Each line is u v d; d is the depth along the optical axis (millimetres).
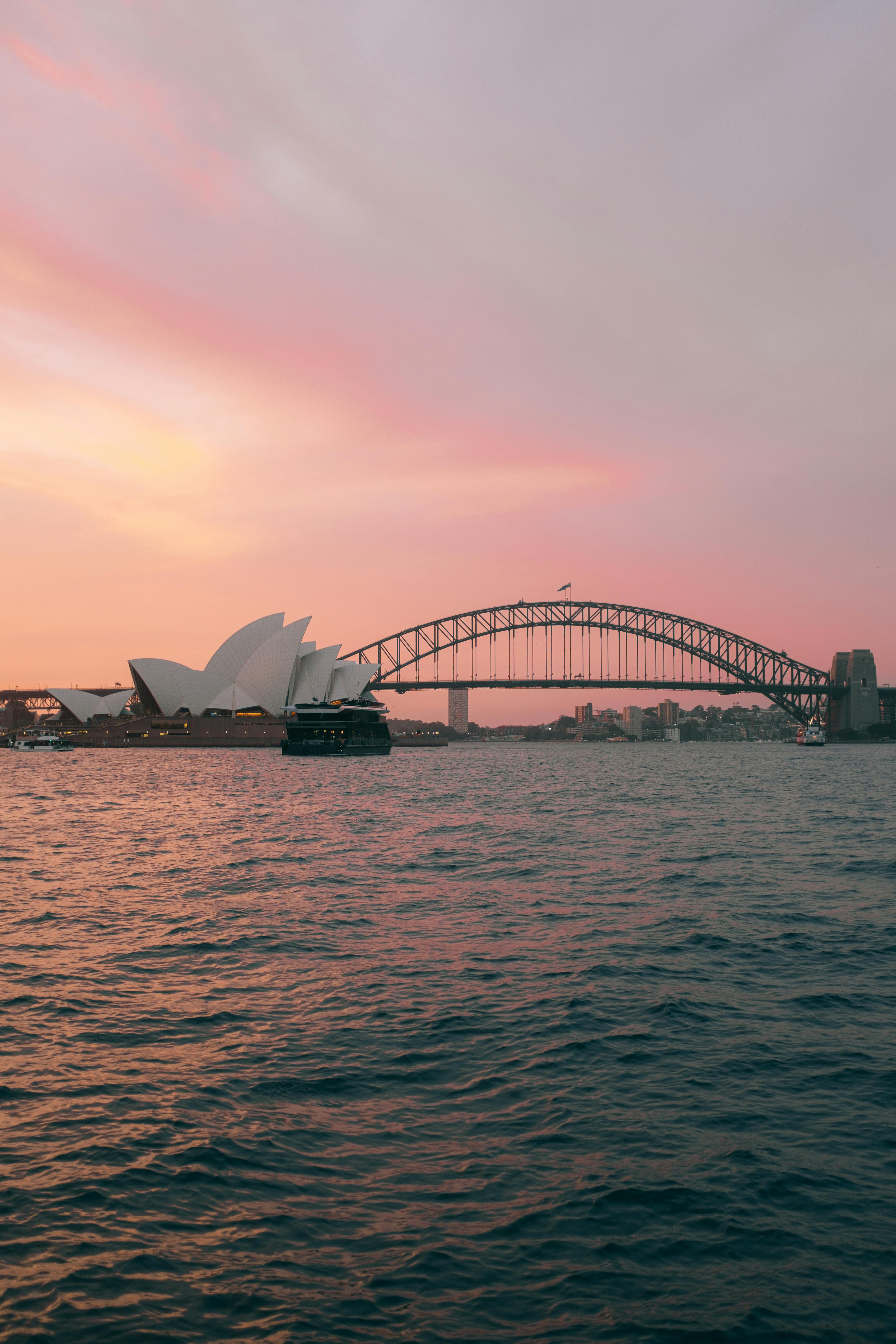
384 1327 7828
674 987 18281
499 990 18062
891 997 17609
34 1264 8672
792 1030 15672
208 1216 9570
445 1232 9320
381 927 23969
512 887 30578
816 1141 11383
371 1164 10766
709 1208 9773
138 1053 14445
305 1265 8734
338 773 127125
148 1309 8023
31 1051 14453
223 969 19531
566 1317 8000
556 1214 9664
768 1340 7699
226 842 43844
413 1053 14438
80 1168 10555
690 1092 12922
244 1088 13000
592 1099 12688
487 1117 12078
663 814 60375
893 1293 8359
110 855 38656
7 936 22547
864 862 36781
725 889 30141
